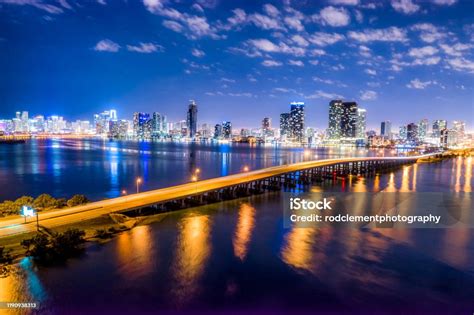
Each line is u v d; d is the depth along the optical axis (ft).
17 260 125.49
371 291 113.19
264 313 100.78
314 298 108.78
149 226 175.22
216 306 103.71
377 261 135.85
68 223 157.48
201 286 114.52
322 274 124.16
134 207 189.88
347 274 124.36
